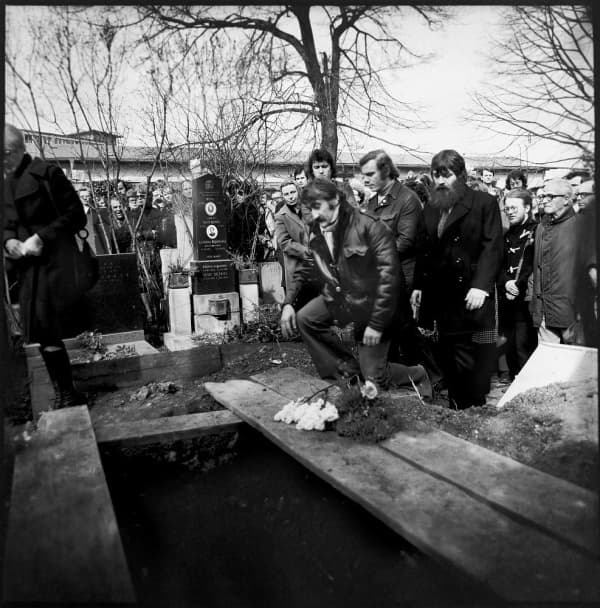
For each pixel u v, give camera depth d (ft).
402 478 8.15
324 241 10.84
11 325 13.00
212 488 10.17
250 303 19.25
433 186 12.14
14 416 11.78
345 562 7.99
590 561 6.31
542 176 13.75
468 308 11.98
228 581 7.67
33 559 6.68
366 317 10.92
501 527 6.92
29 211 12.53
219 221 18.93
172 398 13.80
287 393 12.13
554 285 12.10
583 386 10.27
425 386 12.06
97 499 7.88
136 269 18.29
